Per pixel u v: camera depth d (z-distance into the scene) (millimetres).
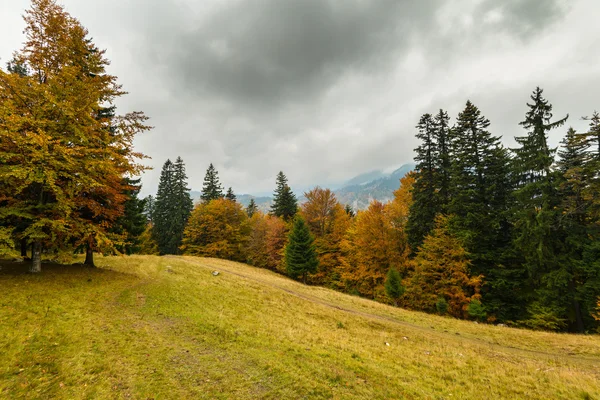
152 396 6500
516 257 24547
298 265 36812
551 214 21375
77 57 15789
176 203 56125
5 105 11562
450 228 26141
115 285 16203
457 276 24453
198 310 14547
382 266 32719
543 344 14984
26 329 8914
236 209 53438
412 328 17672
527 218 22594
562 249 22234
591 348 13773
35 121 12008
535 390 8352
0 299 10555
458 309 24547
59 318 10289
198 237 51188
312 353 9883
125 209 21297
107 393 6469
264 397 6703
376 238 32906
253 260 48000
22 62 14500
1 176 11141
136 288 16516
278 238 48031
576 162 22672
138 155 16969
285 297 21984
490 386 8500
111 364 7797
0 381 6398
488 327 18938
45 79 15117
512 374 9766
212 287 20438
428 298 25797
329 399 6738
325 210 45438
